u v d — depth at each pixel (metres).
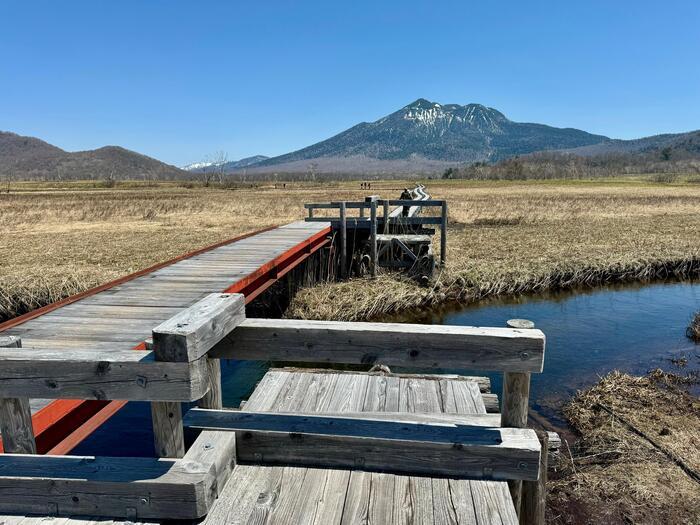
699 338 8.78
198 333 2.26
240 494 2.61
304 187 72.94
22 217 25.53
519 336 2.42
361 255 12.61
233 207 31.41
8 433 2.48
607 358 7.84
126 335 4.49
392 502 2.55
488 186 68.88
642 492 4.23
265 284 8.05
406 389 4.14
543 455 3.00
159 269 7.75
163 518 2.39
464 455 2.67
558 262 13.45
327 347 2.57
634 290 12.65
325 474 2.78
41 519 2.39
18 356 2.35
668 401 5.96
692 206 30.50
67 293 10.09
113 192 58.34
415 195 21.72
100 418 3.58
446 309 10.91
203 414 2.84
